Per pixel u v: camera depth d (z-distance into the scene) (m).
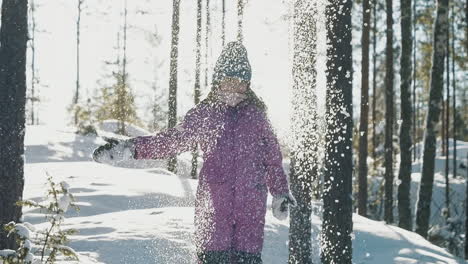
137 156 3.19
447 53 29.44
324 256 6.07
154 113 26.78
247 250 3.21
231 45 3.36
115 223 7.55
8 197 5.46
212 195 3.23
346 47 5.75
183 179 13.95
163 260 5.64
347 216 6.00
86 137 25.12
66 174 13.70
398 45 27.95
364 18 18.45
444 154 41.31
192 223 7.64
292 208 6.07
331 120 5.81
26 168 15.02
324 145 5.87
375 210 25.59
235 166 3.24
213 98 3.32
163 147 3.20
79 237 6.68
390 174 19.92
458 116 48.00
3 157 5.45
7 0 5.46
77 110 27.31
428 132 15.35
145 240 6.51
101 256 5.90
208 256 3.21
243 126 3.27
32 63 42.47
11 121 5.48
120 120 29.83
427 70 29.34
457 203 31.03
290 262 6.13
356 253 7.93
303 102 4.79
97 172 14.35
